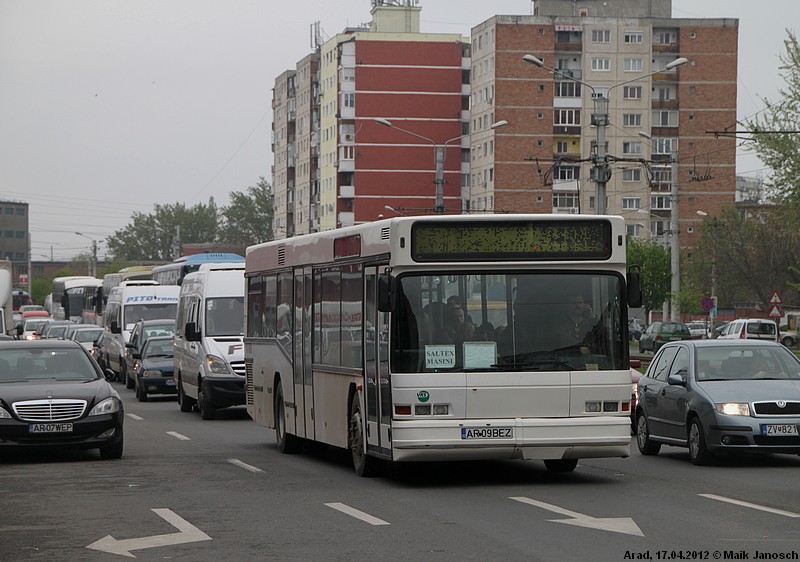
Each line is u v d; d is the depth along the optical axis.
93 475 25.20
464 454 22.16
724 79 183.88
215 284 43.31
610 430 22.53
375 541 16.09
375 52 196.25
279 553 15.30
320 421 27.14
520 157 181.62
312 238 28.02
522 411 22.36
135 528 17.73
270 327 31.80
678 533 16.39
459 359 22.31
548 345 22.53
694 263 143.75
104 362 73.62
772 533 16.33
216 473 25.44
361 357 24.19
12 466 27.47
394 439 22.23
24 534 17.28
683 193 183.62
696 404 26.52
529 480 23.58
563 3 187.25
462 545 15.62
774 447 25.53
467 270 22.48
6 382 28.88
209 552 15.49
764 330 110.38
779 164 84.75
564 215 22.80
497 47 181.62
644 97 182.75
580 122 181.88
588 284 22.80
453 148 196.62
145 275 94.69
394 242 22.39
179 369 47.22
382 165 196.38
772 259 140.00
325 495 21.39
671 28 183.75
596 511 18.75
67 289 127.31
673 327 107.50
